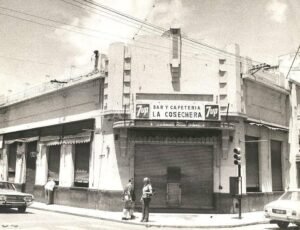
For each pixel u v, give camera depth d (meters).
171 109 19.48
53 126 25.59
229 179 18.89
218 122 19.47
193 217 18.22
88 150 22.72
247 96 21.91
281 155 25.33
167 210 19.89
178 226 15.70
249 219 17.83
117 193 20.16
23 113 29.41
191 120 19.36
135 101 20.27
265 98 23.78
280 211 14.56
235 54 20.88
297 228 15.51
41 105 27.12
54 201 24.00
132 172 20.34
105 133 21.20
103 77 21.53
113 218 17.42
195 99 20.50
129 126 19.48
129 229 14.37
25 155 28.69
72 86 23.70
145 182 16.84
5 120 32.09
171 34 20.95
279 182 24.86
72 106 24.00
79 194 22.33
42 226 13.98
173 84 20.56
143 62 20.78
